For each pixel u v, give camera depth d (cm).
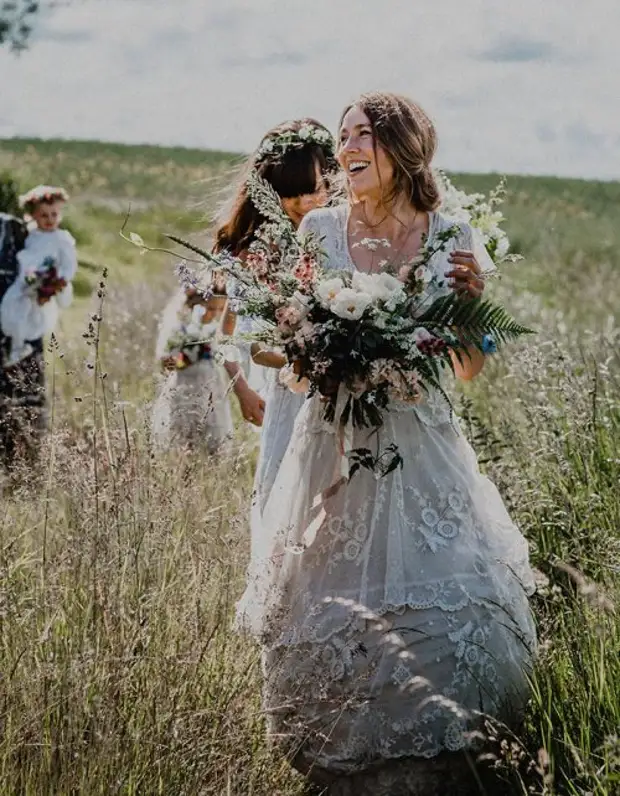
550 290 1717
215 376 764
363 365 388
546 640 418
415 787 393
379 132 408
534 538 533
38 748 359
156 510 460
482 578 397
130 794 348
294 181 491
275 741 397
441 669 385
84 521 433
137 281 1733
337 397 400
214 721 374
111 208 3097
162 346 771
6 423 570
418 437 404
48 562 447
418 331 389
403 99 416
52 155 4247
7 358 858
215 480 570
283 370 419
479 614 392
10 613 399
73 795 349
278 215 422
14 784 351
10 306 864
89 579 410
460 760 393
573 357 735
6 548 445
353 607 367
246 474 621
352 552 396
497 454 602
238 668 404
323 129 503
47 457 496
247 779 377
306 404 418
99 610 401
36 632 397
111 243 2417
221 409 764
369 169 411
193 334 757
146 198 3650
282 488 420
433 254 404
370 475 400
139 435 528
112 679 368
